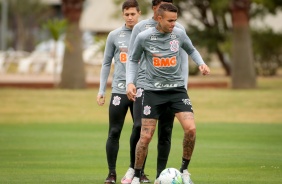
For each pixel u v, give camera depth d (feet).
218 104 219.82
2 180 95.86
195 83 280.31
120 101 94.02
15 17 627.87
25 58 389.39
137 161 87.30
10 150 130.72
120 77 94.63
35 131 165.89
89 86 276.41
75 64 265.75
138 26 91.15
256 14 346.54
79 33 267.80
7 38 601.62
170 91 86.22
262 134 156.97
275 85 287.48
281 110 210.59
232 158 117.60
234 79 268.21
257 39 345.31
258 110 210.18
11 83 274.98
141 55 90.38
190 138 85.87
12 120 192.85
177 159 116.88
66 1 267.39
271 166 108.27
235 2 265.75
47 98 232.94
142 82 92.27
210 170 104.53
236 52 267.39
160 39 85.56
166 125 90.07
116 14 331.36
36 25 610.24
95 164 112.57
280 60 351.67
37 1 603.67
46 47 496.23
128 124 177.58
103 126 177.68
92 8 467.52
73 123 186.19
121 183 92.27
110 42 96.22
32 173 102.63
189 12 337.11
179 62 86.58
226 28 335.88
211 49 337.93
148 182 93.50
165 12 84.12
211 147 132.98
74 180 95.91
